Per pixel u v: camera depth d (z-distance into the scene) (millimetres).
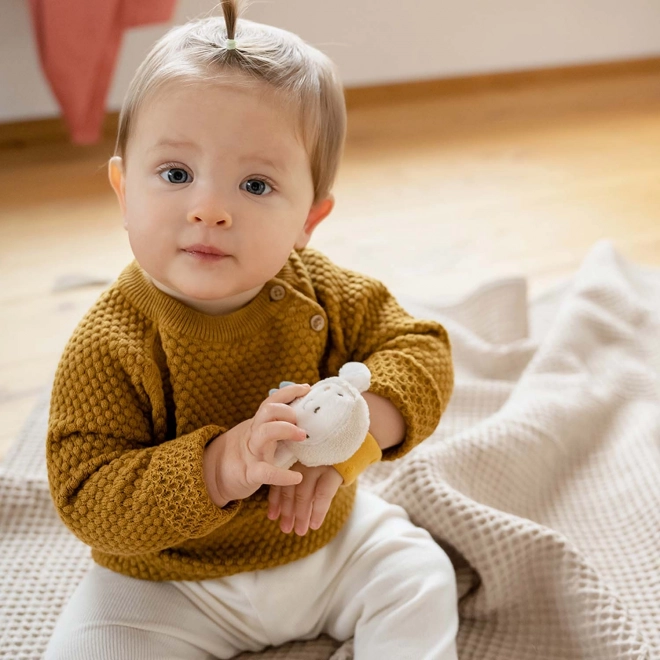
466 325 1489
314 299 909
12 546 1049
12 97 2148
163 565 853
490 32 2781
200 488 736
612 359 1359
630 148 2428
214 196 750
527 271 1779
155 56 809
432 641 833
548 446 1139
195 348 818
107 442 792
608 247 1643
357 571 891
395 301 981
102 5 1841
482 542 947
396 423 867
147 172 776
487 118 2623
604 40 2988
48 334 1502
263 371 854
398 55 2666
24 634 933
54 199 1965
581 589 912
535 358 1320
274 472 719
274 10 2387
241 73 773
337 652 884
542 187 2172
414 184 2170
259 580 860
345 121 873
